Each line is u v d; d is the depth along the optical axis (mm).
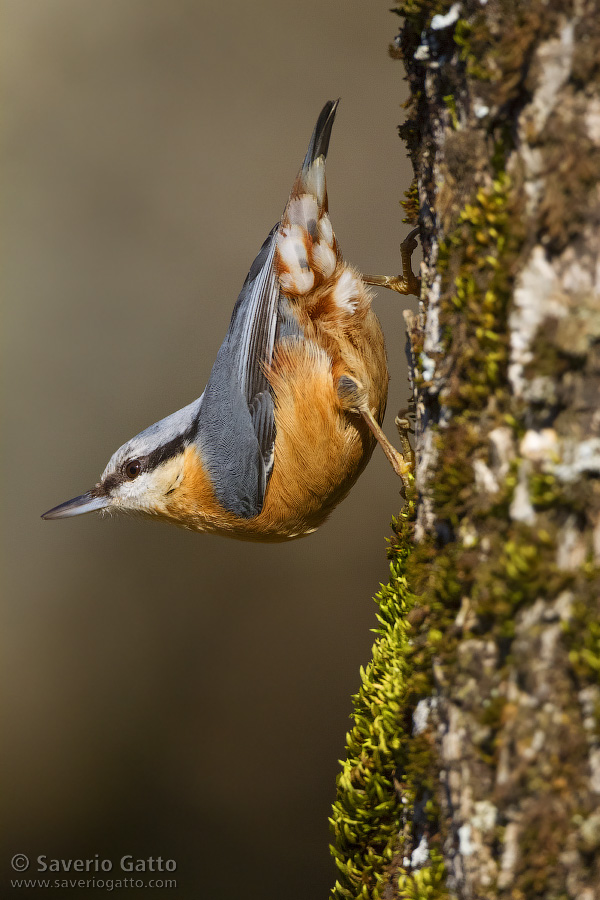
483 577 3521
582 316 3279
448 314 3848
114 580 13289
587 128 3273
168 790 11969
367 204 12773
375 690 4586
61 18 13422
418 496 4309
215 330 13492
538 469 3338
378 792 4371
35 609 13141
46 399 13500
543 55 3344
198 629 12984
